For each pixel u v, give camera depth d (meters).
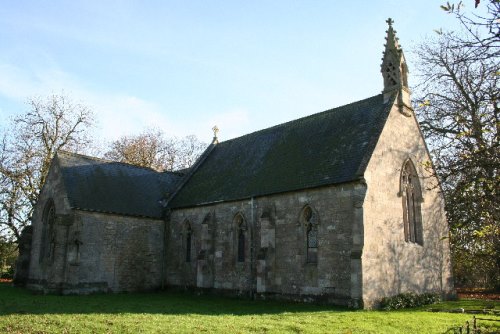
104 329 15.47
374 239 24.45
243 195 31.08
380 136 26.45
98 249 33.00
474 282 43.38
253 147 37.19
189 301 27.34
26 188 44.22
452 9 9.17
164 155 70.25
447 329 16.08
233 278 30.70
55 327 15.89
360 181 24.44
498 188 11.43
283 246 27.89
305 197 27.19
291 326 16.36
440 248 29.92
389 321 18.22
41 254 34.41
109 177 37.19
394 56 29.53
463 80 30.36
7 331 15.16
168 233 37.25
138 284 34.94
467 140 12.62
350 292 23.67
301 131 33.69
